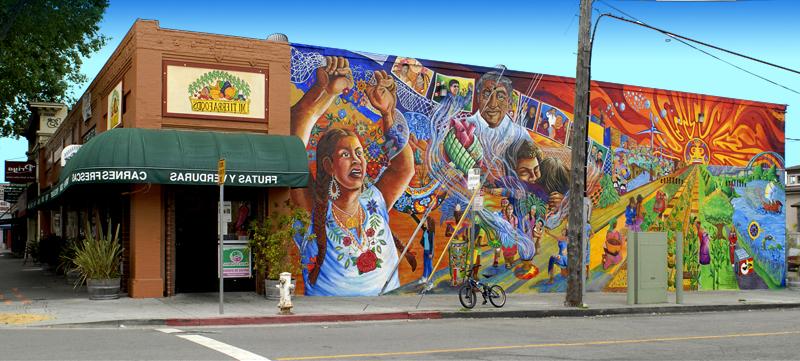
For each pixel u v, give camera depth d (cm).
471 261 1741
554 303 1855
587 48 1808
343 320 1516
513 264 2131
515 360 1001
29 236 4797
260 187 1814
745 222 2602
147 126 1675
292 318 1468
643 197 2388
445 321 1549
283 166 1675
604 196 2314
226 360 951
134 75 1694
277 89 1814
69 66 4044
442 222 2025
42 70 3834
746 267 2592
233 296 1759
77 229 2764
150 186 1708
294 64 1848
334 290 1877
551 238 2200
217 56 1755
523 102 2172
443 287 2009
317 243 1862
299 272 1848
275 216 1756
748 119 2636
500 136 2128
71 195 2198
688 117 2497
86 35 3875
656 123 2430
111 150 1546
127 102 1781
